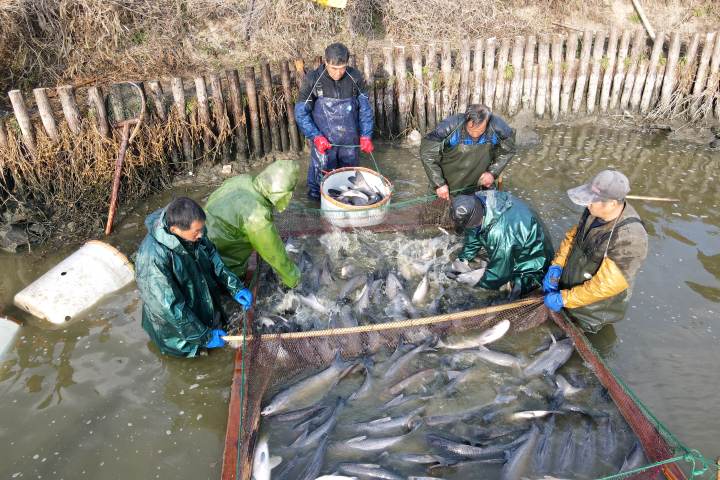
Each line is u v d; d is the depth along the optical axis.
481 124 6.04
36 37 9.27
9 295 6.00
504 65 10.09
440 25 12.00
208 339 4.93
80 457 4.20
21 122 6.91
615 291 4.62
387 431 4.24
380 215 6.62
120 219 7.43
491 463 3.96
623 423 4.27
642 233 4.49
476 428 4.27
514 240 5.29
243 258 5.64
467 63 9.84
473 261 6.12
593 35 10.42
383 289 5.74
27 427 4.43
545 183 8.37
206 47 10.53
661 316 5.59
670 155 9.40
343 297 5.69
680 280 6.12
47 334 5.37
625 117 10.78
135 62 9.80
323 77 7.02
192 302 4.90
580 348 4.86
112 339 5.32
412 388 4.62
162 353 5.16
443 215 6.79
